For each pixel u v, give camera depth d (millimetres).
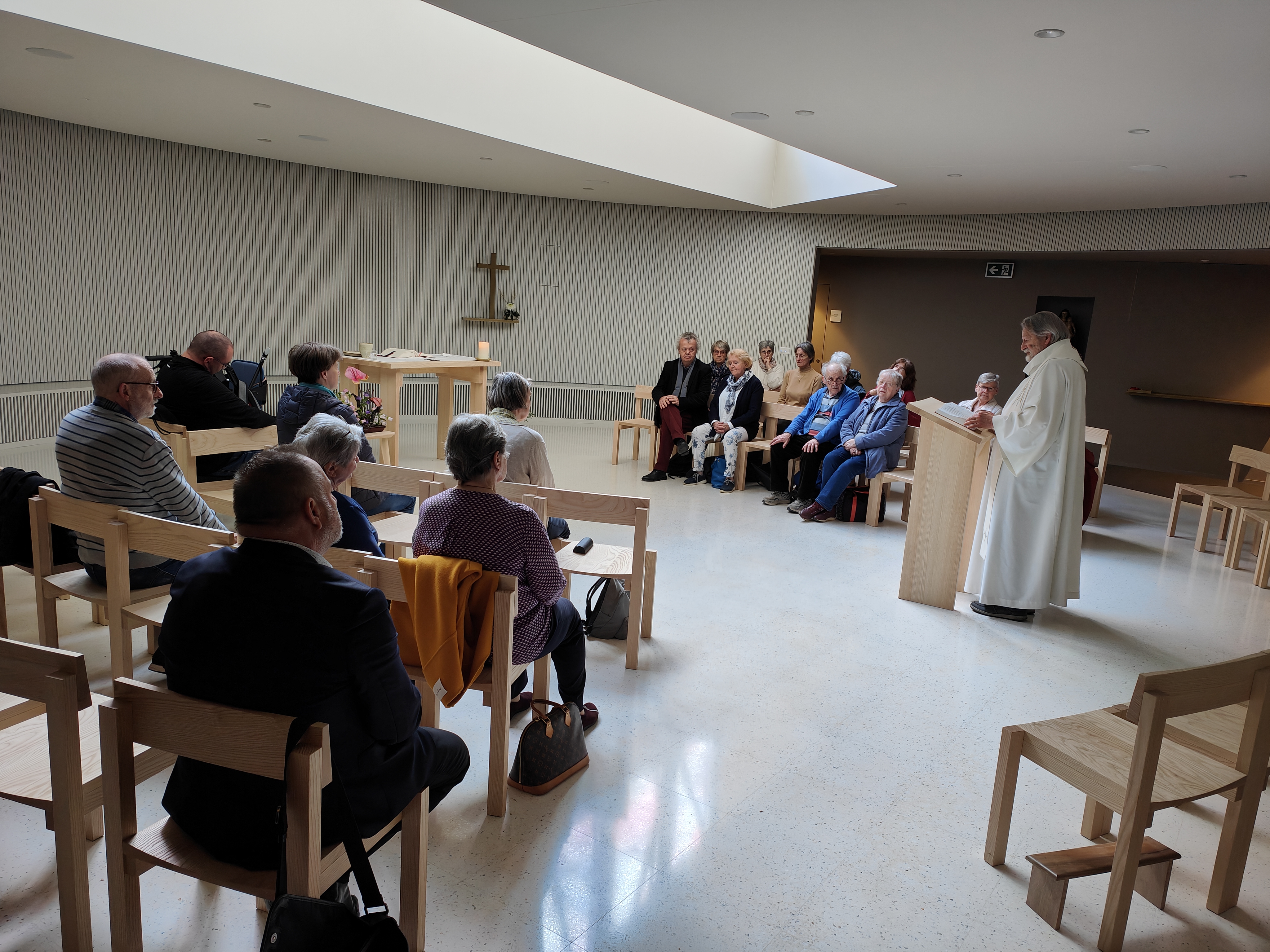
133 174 7727
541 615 2555
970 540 4965
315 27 5453
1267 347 9344
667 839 2398
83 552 2957
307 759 1375
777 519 6371
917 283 11211
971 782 2832
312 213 9078
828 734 3102
